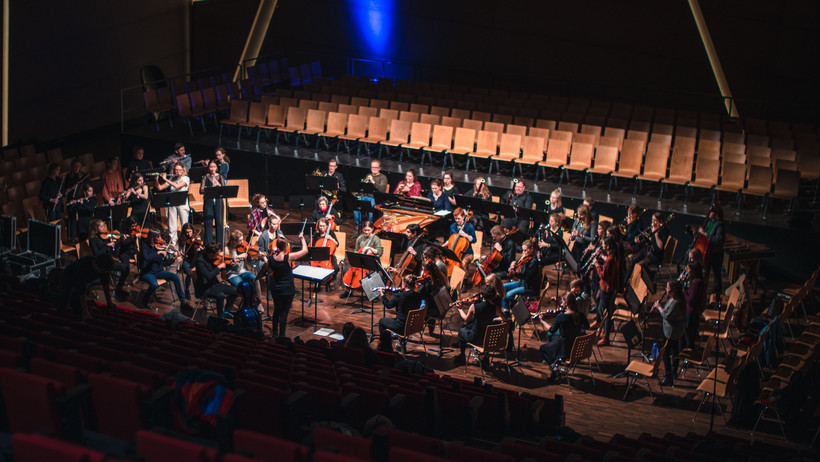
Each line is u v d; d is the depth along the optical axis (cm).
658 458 615
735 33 2088
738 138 1675
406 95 1920
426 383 807
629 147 1586
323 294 1280
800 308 1285
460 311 1044
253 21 2419
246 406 616
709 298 1298
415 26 2384
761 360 1070
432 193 1448
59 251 1186
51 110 2025
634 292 1066
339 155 1764
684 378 1045
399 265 1191
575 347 966
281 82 2223
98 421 544
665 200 1551
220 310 1148
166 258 1211
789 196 1436
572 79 2292
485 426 793
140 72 2264
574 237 1277
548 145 1627
